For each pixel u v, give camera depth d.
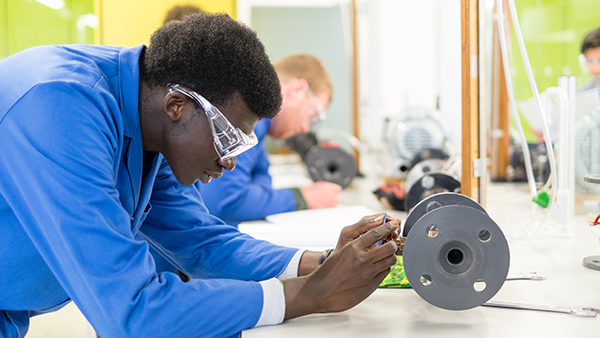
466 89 1.11
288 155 4.43
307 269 0.94
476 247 0.74
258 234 1.33
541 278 0.96
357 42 3.65
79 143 0.68
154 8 2.16
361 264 0.76
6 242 0.79
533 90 1.28
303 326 0.75
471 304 0.75
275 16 5.65
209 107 0.74
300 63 2.13
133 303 0.67
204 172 0.83
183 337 0.69
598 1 1.87
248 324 0.74
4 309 0.90
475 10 1.10
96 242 0.67
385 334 0.71
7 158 0.69
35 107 0.68
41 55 0.78
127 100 0.78
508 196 1.92
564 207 1.33
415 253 0.74
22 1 3.56
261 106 0.78
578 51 1.99
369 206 1.96
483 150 1.15
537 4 2.16
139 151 0.81
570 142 1.40
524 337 0.69
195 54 0.74
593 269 1.02
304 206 1.74
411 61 3.33
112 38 2.18
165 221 1.03
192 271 1.02
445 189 1.54
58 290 0.92
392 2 3.61
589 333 0.70
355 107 3.46
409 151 2.17
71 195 0.66
